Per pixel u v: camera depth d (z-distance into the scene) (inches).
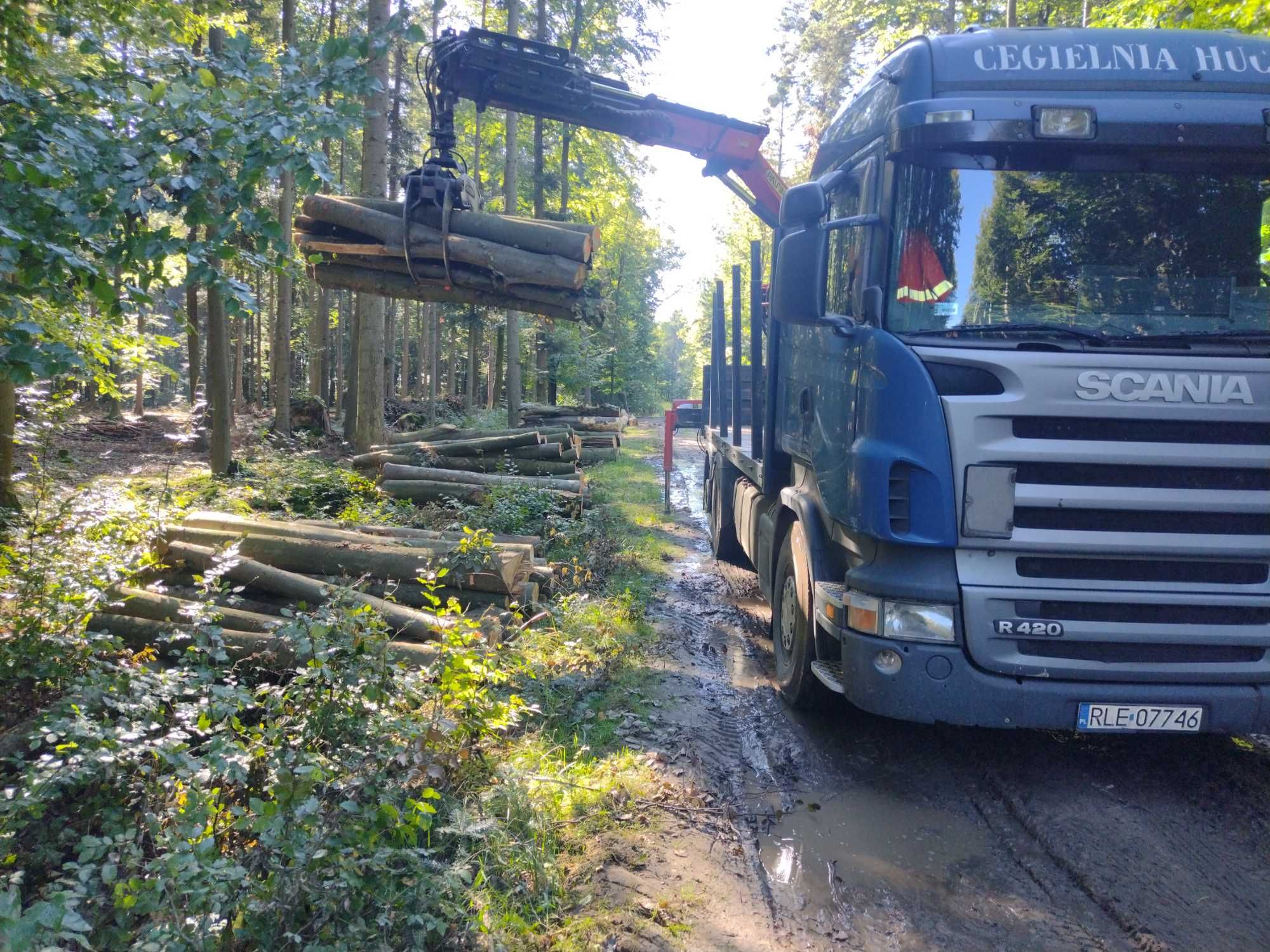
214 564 228.7
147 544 239.3
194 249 145.2
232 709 148.2
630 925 133.8
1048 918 142.6
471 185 267.4
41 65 196.1
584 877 145.4
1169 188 179.8
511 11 824.3
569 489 439.2
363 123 152.6
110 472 531.2
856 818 175.5
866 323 187.0
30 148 141.1
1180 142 175.5
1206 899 146.7
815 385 222.2
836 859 159.9
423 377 1542.8
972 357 170.2
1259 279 178.2
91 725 135.9
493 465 495.8
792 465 261.7
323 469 486.9
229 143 143.3
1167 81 179.9
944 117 176.1
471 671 172.6
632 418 1441.9
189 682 156.4
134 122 149.1
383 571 243.9
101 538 229.0
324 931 117.8
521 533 378.9
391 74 1040.8
